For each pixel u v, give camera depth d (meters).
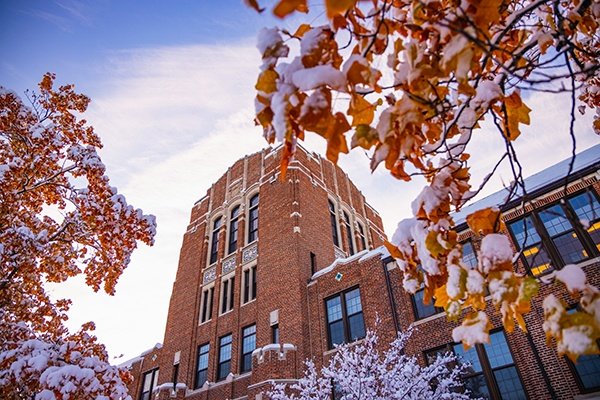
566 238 10.64
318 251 19.48
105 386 8.32
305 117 1.61
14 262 8.71
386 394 10.29
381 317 13.50
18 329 9.48
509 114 2.31
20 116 9.25
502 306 1.88
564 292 9.84
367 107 1.88
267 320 16.94
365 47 1.94
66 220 9.77
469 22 1.59
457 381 10.91
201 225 25.98
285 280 17.47
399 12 2.16
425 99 1.89
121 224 9.57
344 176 28.23
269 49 1.79
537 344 10.04
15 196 9.12
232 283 20.83
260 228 21.06
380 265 14.66
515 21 1.94
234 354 17.69
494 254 1.89
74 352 8.32
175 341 21.28
